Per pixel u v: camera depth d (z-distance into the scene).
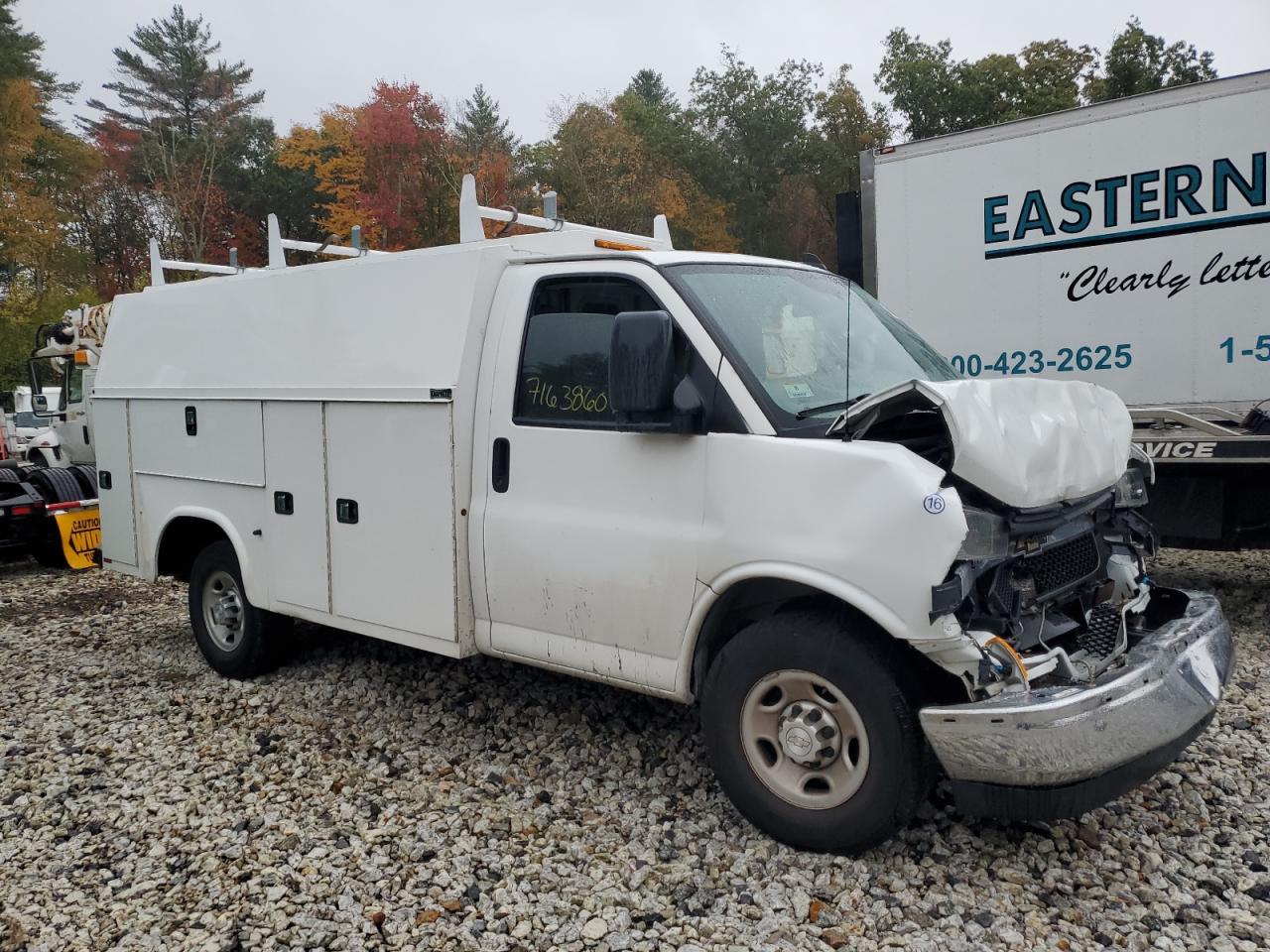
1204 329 6.53
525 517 4.20
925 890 3.37
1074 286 7.01
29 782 4.50
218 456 5.63
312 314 5.07
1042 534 3.58
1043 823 3.77
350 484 4.84
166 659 6.46
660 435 3.80
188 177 46.62
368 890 3.49
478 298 4.39
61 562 10.80
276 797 4.24
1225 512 6.43
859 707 3.36
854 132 49.53
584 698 5.22
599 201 39.03
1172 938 3.08
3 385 32.53
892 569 3.19
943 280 7.61
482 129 42.72
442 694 5.38
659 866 3.58
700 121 53.09
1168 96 6.47
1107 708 3.12
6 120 39.25
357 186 34.38
